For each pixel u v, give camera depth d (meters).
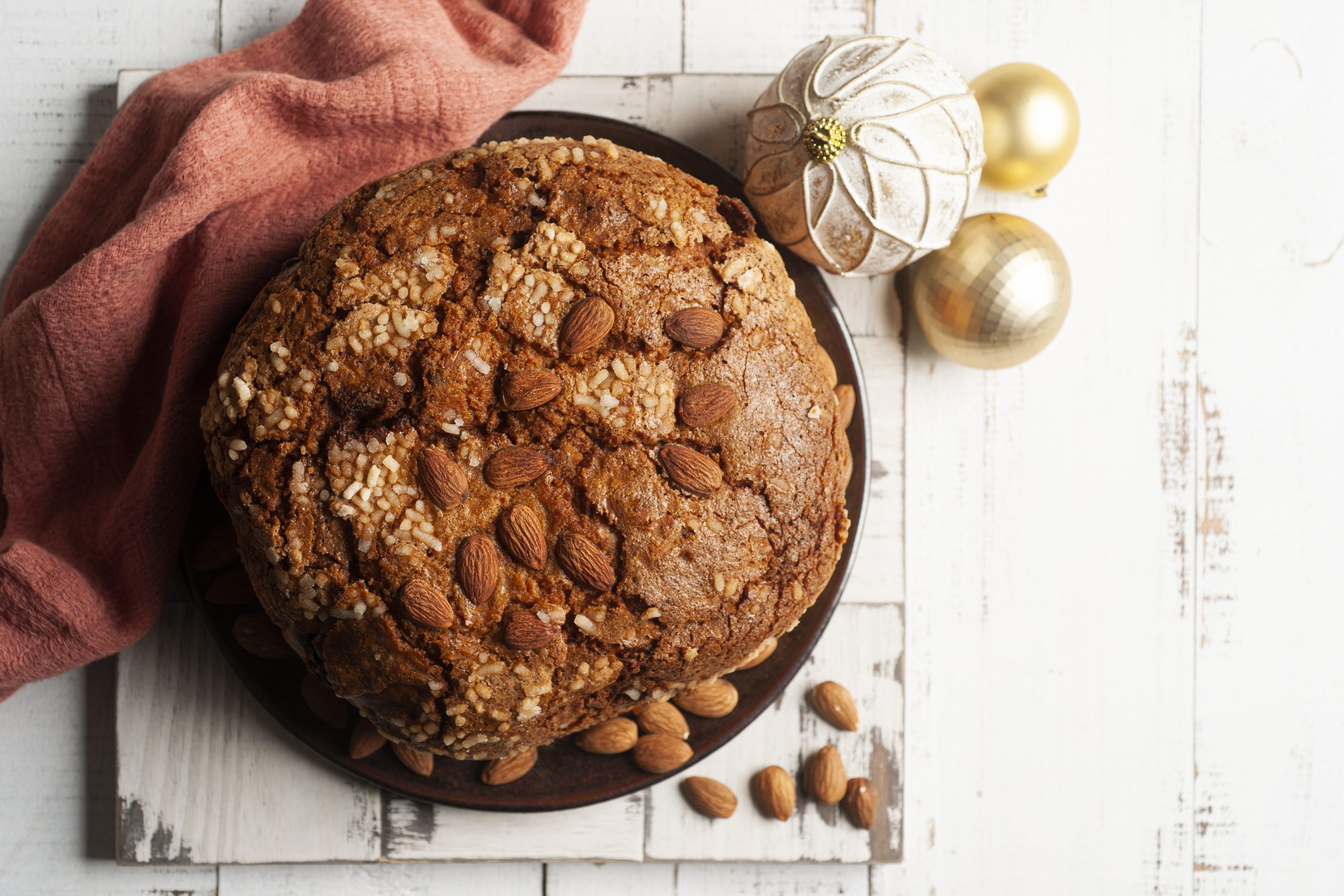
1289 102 0.72
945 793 0.72
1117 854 0.72
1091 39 0.71
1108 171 0.71
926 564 0.71
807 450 0.59
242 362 0.58
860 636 0.69
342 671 0.58
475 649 0.57
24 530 0.66
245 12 0.70
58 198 0.70
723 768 0.69
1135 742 0.72
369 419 0.58
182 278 0.64
